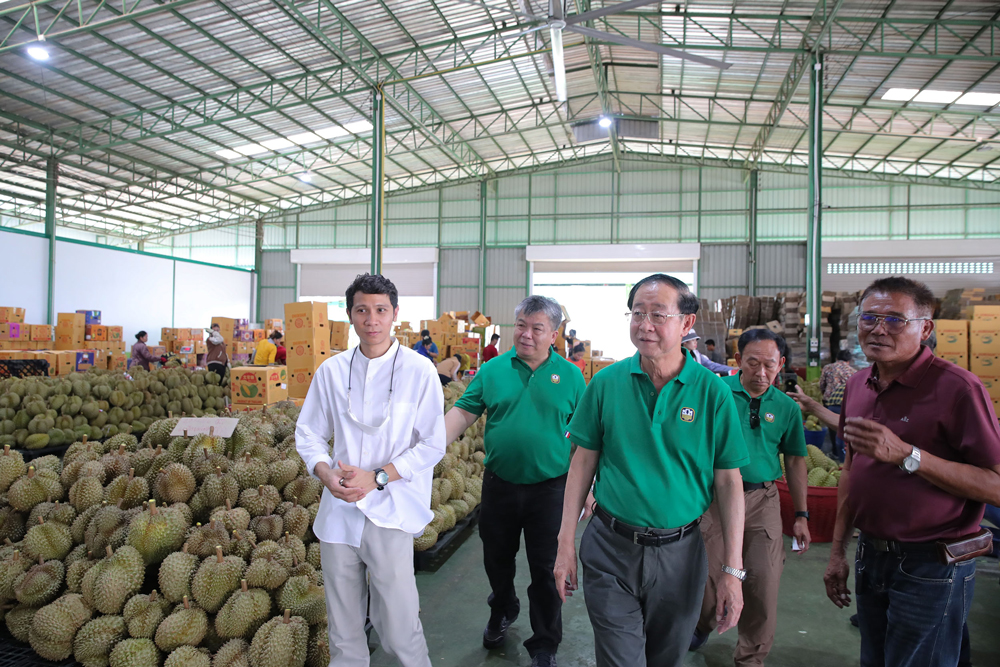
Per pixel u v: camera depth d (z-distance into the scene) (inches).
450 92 587.8
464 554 156.4
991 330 298.4
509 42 490.3
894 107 529.0
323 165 742.5
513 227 832.9
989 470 62.2
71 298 630.5
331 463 82.9
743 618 95.2
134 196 764.6
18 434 178.4
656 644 71.7
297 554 104.0
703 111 625.0
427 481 82.6
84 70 448.5
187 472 108.8
